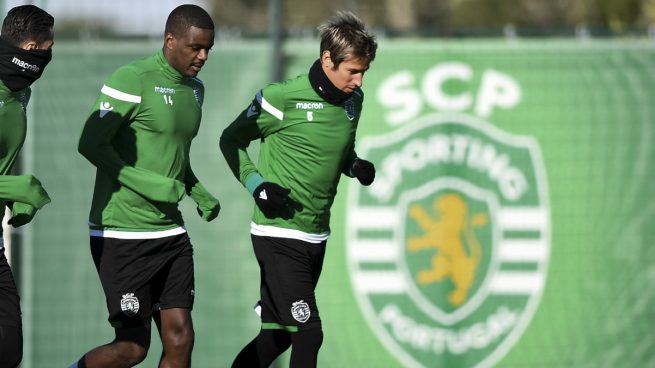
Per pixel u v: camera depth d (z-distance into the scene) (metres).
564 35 27.09
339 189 26.34
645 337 26.73
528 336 26.59
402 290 26.39
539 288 26.64
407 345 26.39
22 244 26.17
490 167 26.61
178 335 18.77
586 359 26.67
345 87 18.19
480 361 26.47
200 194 19.34
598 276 26.73
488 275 26.55
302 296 18.72
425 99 26.53
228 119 26.09
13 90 16.67
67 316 26.16
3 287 17.22
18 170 26.20
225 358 26.12
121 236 18.44
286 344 20.02
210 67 26.14
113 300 18.61
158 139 18.16
